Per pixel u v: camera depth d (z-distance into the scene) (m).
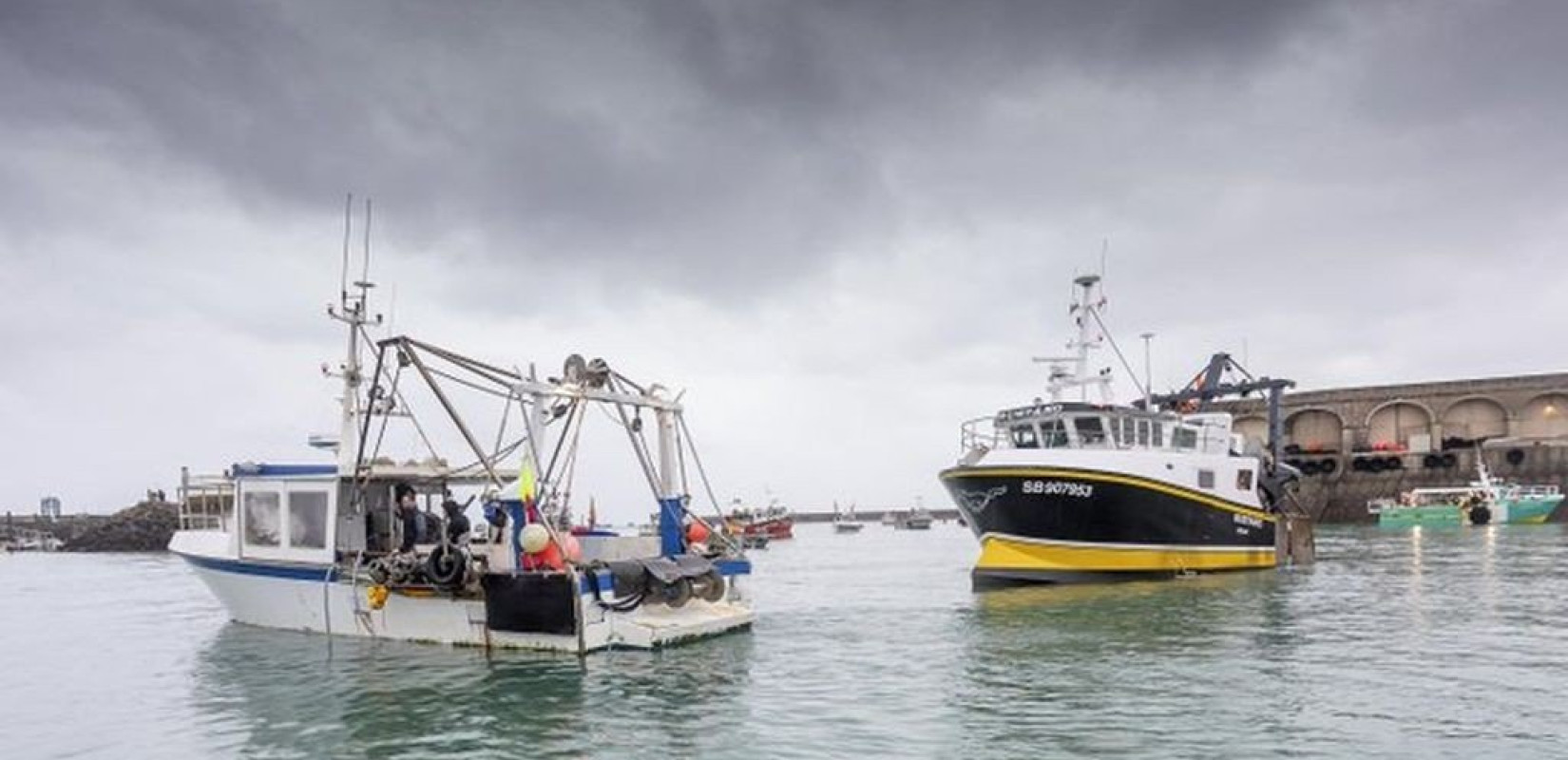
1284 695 12.49
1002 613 20.91
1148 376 32.50
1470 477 72.88
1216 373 37.62
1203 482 27.98
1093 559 26.17
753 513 90.06
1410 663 14.55
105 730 12.17
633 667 14.52
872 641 16.92
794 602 24.06
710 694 12.82
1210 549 28.41
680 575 16.59
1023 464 25.62
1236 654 15.52
